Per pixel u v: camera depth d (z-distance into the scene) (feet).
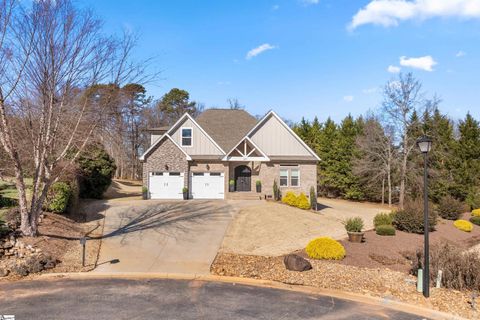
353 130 140.77
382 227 64.85
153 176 90.94
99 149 89.71
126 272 39.06
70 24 45.34
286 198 87.71
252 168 95.40
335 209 99.25
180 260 44.14
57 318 26.12
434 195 119.03
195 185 93.25
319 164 142.31
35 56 43.83
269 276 38.58
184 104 219.61
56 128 46.73
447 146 120.67
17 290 32.40
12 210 49.78
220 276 38.34
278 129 98.02
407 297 32.96
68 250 45.03
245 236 56.90
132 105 159.53
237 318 27.09
